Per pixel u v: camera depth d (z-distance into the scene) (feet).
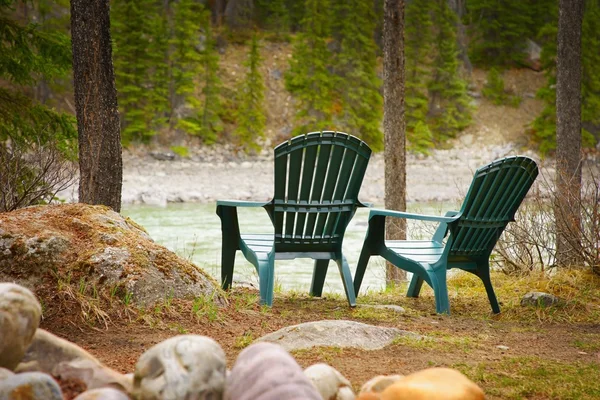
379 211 25.23
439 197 125.80
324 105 179.73
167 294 20.03
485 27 215.92
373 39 205.26
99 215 21.77
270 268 23.80
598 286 30.27
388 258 26.63
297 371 9.02
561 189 32.58
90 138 28.53
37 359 10.52
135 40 168.86
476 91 201.26
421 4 191.62
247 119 163.94
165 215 93.50
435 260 25.57
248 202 24.04
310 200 23.88
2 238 19.74
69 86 160.66
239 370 9.19
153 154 156.35
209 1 209.97
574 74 36.45
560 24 36.81
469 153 178.50
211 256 56.75
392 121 41.55
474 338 20.12
